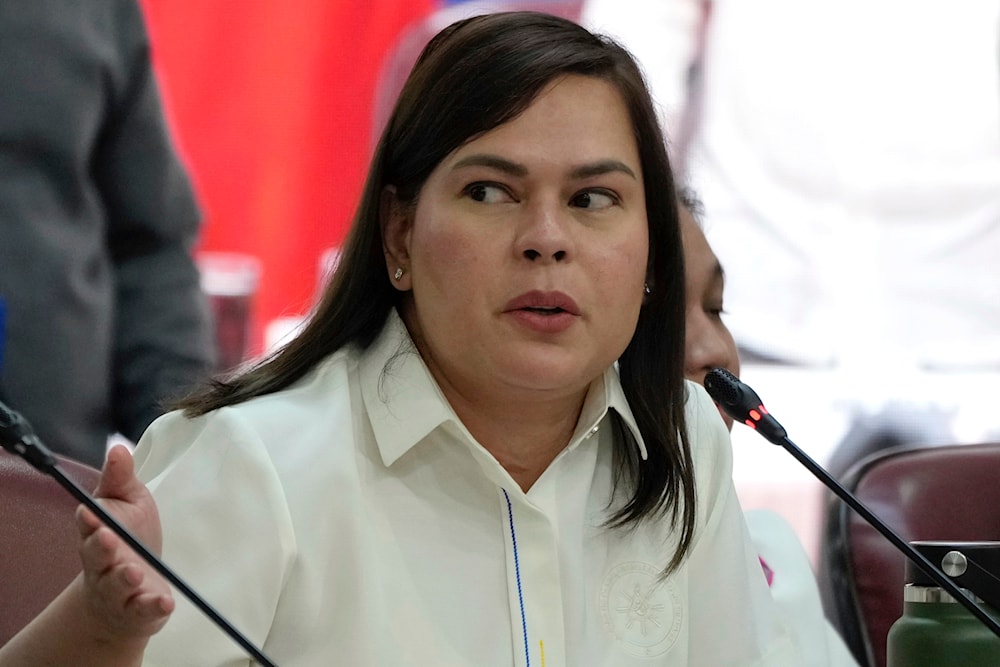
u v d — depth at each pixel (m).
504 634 5.30
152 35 10.89
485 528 5.43
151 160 10.59
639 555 5.72
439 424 5.38
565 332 5.14
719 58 11.91
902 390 12.02
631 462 5.79
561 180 5.18
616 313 5.24
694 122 11.83
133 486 4.11
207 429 5.21
